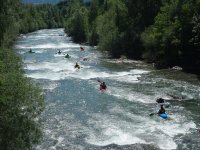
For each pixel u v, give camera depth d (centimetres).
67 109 3441
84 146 2564
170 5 6034
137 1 7056
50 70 5394
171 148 2536
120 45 7050
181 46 5522
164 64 5675
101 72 5222
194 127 2950
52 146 2548
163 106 3500
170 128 2927
